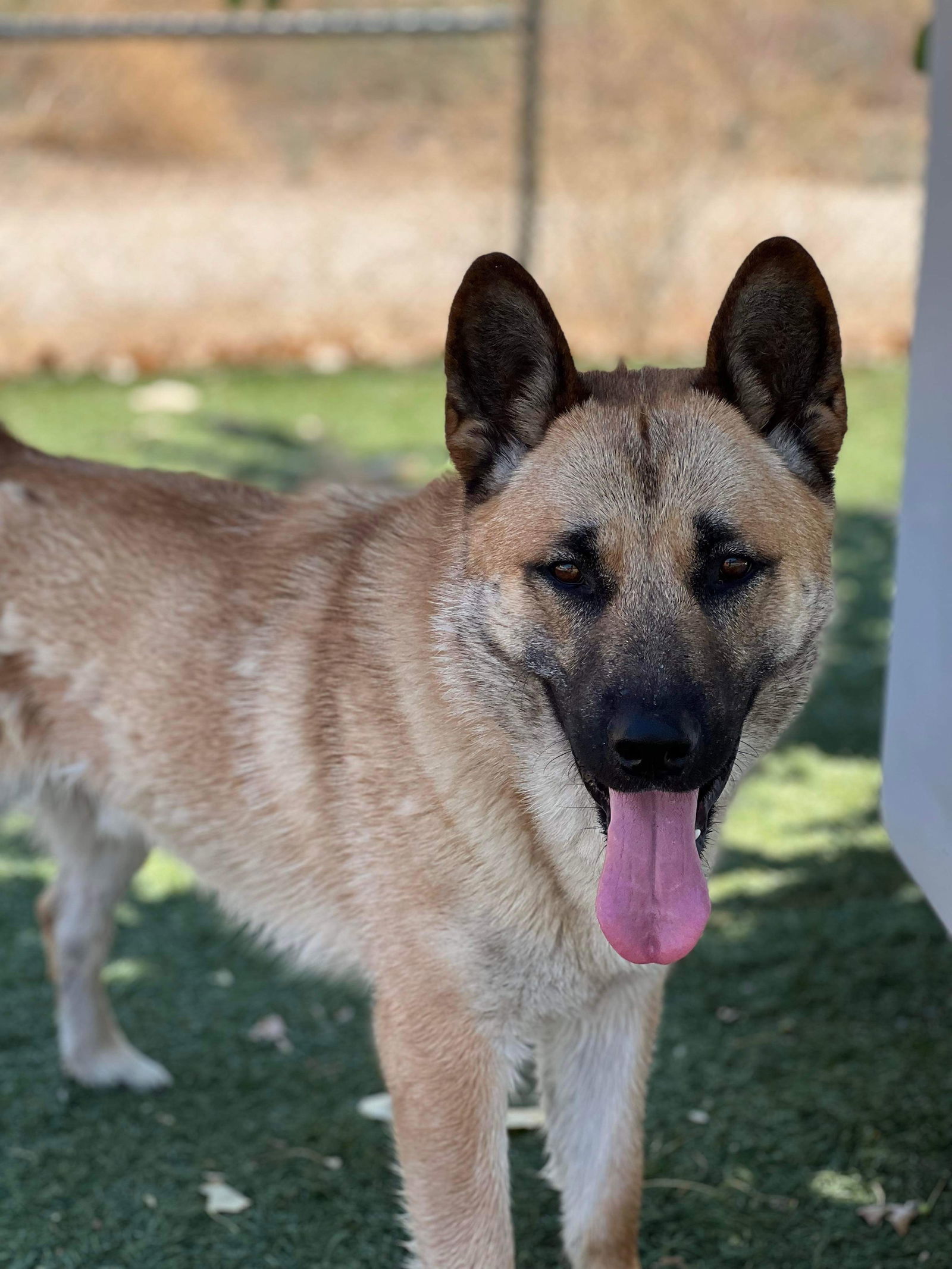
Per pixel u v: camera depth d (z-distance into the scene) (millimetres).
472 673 2334
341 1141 3064
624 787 2119
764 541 2213
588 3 9836
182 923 3980
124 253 10391
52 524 2916
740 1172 2922
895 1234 2727
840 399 2311
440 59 11922
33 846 3906
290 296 10117
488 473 2359
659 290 9461
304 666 2617
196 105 12445
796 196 10195
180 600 2787
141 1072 3264
